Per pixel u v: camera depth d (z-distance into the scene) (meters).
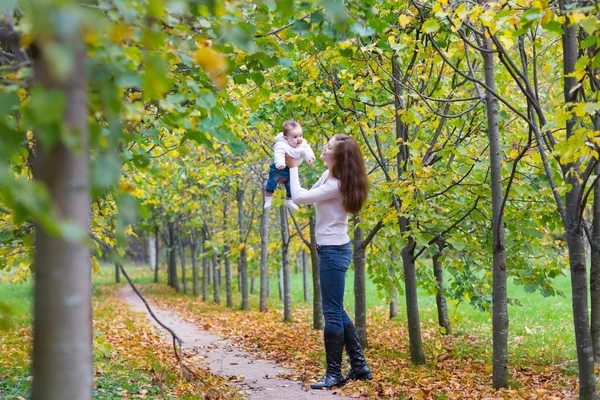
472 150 8.16
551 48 8.98
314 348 10.84
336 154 6.64
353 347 7.19
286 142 6.90
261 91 5.19
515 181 7.73
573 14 4.52
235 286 33.81
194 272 29.70
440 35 7.70
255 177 17.91
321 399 6.29
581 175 5.88
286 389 6.90
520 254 8.91
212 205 22.73
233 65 4.67
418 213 7.82
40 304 2.13
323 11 4.07
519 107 9.16
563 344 11.34
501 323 7.10
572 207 5.86
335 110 9.23
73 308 2.13
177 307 23.53
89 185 2.36
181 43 3.40
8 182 1.72
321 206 6.79
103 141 2.80
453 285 9.92
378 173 12.61
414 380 7.45
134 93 4.18
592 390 5.79
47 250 2.13
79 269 2.16
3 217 5.73
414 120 7.40
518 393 6.66
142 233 46.59
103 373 7.56
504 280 7.12
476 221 8.84
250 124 10.00
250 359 9.86
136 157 3.89
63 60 1.73
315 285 14.63
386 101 9.28
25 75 2.83
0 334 11.38
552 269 9.02
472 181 8.56
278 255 23.11
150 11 2.56
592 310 8.52
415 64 8.84
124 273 4.36
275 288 34.31
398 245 8.09
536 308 17.61
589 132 4.47
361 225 8.48
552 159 7.86
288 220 17.56
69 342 2.13
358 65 8.30
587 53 6.29
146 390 6.49
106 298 27.42
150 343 11.91
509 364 9.36
